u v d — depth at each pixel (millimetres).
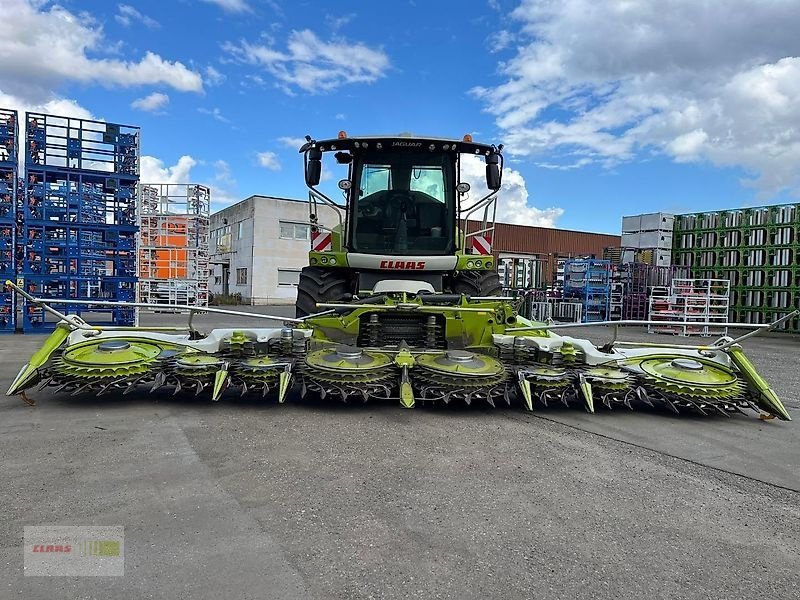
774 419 5473
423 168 6973
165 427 4512
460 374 5020
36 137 12047
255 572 2350
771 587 2369
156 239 19219
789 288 16375
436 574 2383
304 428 4582
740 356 5590
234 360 5285
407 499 3174
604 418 5281
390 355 5422
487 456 3996
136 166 13141
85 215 12766
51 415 4832
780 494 3443
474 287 7242
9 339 10922
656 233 19141
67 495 3094
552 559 2545
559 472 3715
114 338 5410
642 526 2928
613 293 18906
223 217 37625
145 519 2818
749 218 17359
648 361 5711
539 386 5270
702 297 16156
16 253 12281
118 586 2219
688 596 2275
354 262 6770
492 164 6891
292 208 34125
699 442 4578
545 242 34375
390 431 4566
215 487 3266
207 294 19922
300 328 5801
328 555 2512
